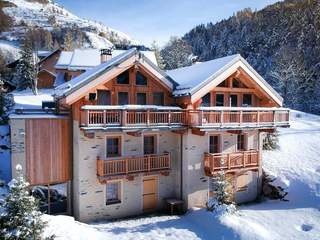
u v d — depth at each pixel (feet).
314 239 49.78
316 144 92.58
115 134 59.41
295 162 79.61
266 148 85.30
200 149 64.80
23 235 36.01
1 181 58.85
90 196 57.52
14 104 100.48
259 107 71.10
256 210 63.87
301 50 259.60
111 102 59.36
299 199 67.62
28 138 55.01
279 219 58.08
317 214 59.77
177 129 61.11
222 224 52.90
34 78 148.56
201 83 61.00
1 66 176.96
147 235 50.44
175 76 77.82
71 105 58.80
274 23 340.39
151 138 64.49
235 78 70.03
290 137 97.60
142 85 62.34
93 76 55.42
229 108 63.10
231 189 65.92
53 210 60.13
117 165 57.31
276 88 205.46
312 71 222.07
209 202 59.82
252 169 69.31
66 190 60.75
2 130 77.51
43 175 56.49
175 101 65.98
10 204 37.06
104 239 47.55
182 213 64.13
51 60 168.25
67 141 58.80
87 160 56.90
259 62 292.40
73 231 47.14
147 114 57.47
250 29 363.97
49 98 128.57
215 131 65.67
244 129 64.59
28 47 169.37
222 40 388.37
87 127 51.90
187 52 268.21
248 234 49.55
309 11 315.37
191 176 63.87
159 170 62.08
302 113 152.05
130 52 58.23
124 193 61.00
